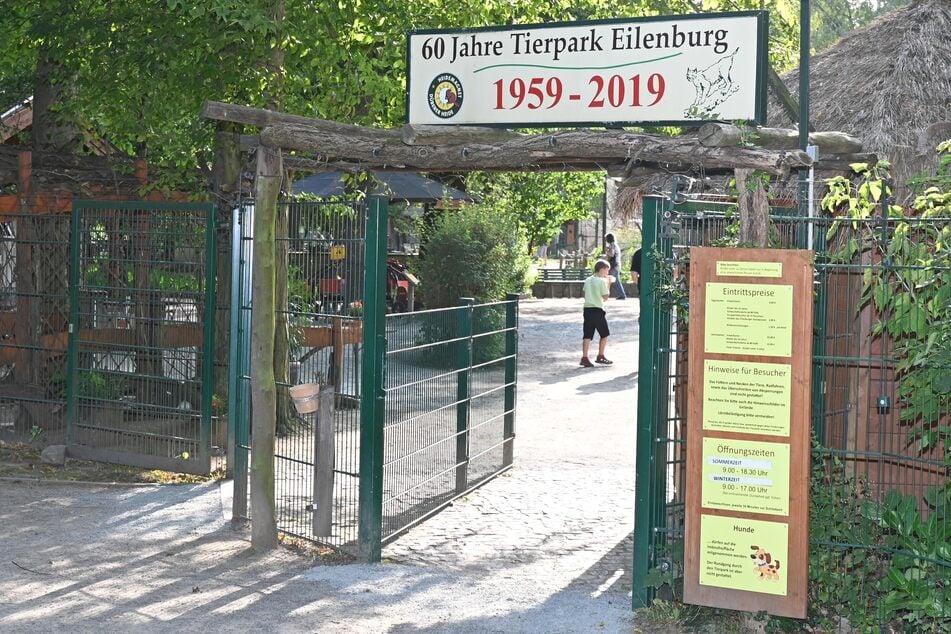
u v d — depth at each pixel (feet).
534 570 24.54
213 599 22.07
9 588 22.61
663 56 21.84
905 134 29.86
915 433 20.03
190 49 39.01
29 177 39.83
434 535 27.50
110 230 34.63
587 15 48.83
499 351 34.58
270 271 25.46
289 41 40.37
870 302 21.85
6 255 39.47
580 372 60.59
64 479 32.71
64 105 45.09
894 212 20.36
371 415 24.52
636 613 21.24
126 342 34.55
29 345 38.70
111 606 21.58
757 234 19.53
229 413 33.30
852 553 19.89
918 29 32.81
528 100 23.09
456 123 23.68
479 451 33.19
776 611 18.79
